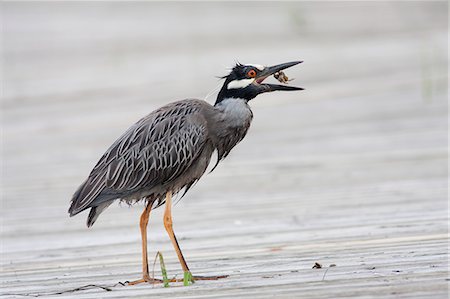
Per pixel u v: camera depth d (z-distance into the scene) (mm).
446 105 18141
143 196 9352
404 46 24703
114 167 9102
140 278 9078
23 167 16109
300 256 9516
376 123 17312
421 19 29062
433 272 8227
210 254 10047
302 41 26578
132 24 32156
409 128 16719
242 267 9219
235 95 9516
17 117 20438
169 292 8211
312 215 11758
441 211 11375
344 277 8289
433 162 14312
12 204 13594
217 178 14445
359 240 10102
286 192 13234
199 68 23797
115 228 11969
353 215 11570
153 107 19906
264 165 15070
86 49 28219
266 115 18891
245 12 33312
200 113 9375
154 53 26547
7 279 9359
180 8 35406
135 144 9195
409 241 9805
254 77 9516
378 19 29750
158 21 32500
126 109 20062
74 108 20781
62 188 14453
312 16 31234
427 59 22578
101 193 9078
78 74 24641
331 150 15719
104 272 9461
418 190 12695
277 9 33656
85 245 11023
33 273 9602
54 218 12648
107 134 18141
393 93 19594
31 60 27125
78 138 18000
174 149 9219
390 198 12359
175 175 9312
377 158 14883
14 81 24375
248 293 7918
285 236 10695
